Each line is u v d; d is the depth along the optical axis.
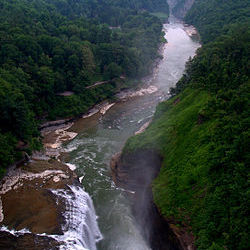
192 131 40.91
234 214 26.91
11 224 33.19
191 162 35.88
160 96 81.12
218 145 34.34
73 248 30.61
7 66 60.25
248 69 49.34
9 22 78.19
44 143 57.25
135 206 41.03
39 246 30.16
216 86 48.59
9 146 43.41
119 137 60.22
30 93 59.47
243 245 24.56
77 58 74.00
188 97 51.91
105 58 83.44
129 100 79.44
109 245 35.66
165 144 43.22
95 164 50.53
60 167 46.88
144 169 43.94
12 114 46.44
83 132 62.38
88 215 38.12
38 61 68.38
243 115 35.25
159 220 33.94
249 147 30.41
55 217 34.84
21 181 41.31
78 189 42.22
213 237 27.38
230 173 30.30
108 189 44.59
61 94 70.38
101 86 78.50
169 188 35.75
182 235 30.16
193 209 31.03
